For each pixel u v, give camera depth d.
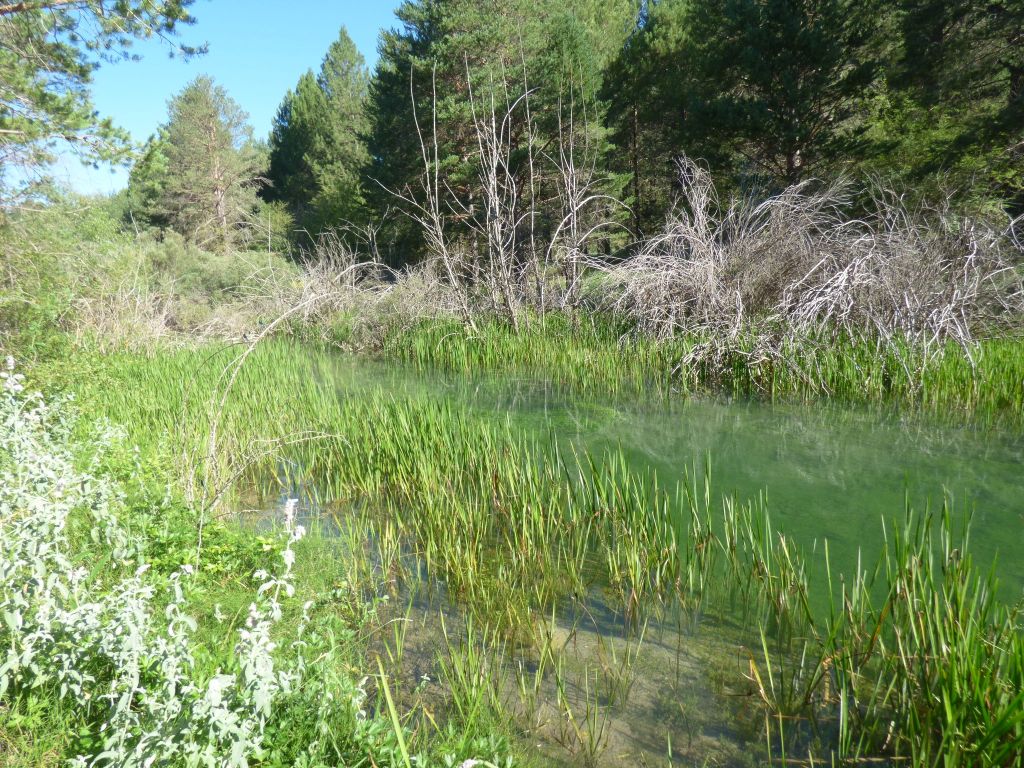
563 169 14.38
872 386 8.61
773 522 5.18
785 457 6.70
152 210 34.56
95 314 12.79
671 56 24.31
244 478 6.45
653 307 10.87
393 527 5.34
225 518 5.19
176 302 19.23
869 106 19.23
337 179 33.81
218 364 10.31
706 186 12.71
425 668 3.57
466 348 12.63
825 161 18.20
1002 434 7.13
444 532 4.98
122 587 2.95
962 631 2.96
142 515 4.40
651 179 25.66
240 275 21.48
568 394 9.62
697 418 8.14
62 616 2.65
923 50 17.55
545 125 20.39
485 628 3.90
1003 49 16.45
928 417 7.80
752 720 3.17
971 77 16.94
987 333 9.70
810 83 17.72
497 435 6.98
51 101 8.21
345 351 14.52
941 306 9.03
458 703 3.14
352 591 4.31
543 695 3.37
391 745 2.61
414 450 6.18
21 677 2.68
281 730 2.58
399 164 23.31
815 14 17.86
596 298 13.09
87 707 2.65
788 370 9.15
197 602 3.73
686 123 20.20
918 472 6.16
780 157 19.92
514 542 4.99
